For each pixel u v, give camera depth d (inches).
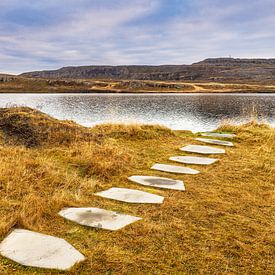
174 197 186.7
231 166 255.6
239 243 133.6
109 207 169.3
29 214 151.4
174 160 270.8
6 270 111.0
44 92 5275.6
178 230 144.3
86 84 6166.3
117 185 207.2
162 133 378.0
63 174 211.5
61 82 6235.2
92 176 219.0
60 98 3046.3
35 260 117.2
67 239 134.0
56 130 315.3
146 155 286.4
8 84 6151.6
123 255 122.6
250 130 390.9
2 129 315.9
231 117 1322.6
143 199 180.9
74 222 149.2
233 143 345.7
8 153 245.3
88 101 2507.4
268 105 2057.1
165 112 1568.7
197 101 2583.7
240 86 6063.0
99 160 240.4
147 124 404.2
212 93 4749.0
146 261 119.4
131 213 162.4
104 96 3634.4
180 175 231.3
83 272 112.0
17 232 137.6
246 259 123.4
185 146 323.6
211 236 139.8
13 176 194.2
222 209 171.0
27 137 303.3
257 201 184.5
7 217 145.5
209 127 1015.6
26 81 6368.1
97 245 129.3
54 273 110.7
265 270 116.8
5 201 162.9
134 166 250.4
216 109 1787.6
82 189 192.5
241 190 202.2
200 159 274.8
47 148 283.7
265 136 353.7
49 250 123.9
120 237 136.3
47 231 140.4
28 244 127.7
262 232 145.1
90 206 169.9
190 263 119.4
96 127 391.9
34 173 203.9
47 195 179.8
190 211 166.6
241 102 2423.7
